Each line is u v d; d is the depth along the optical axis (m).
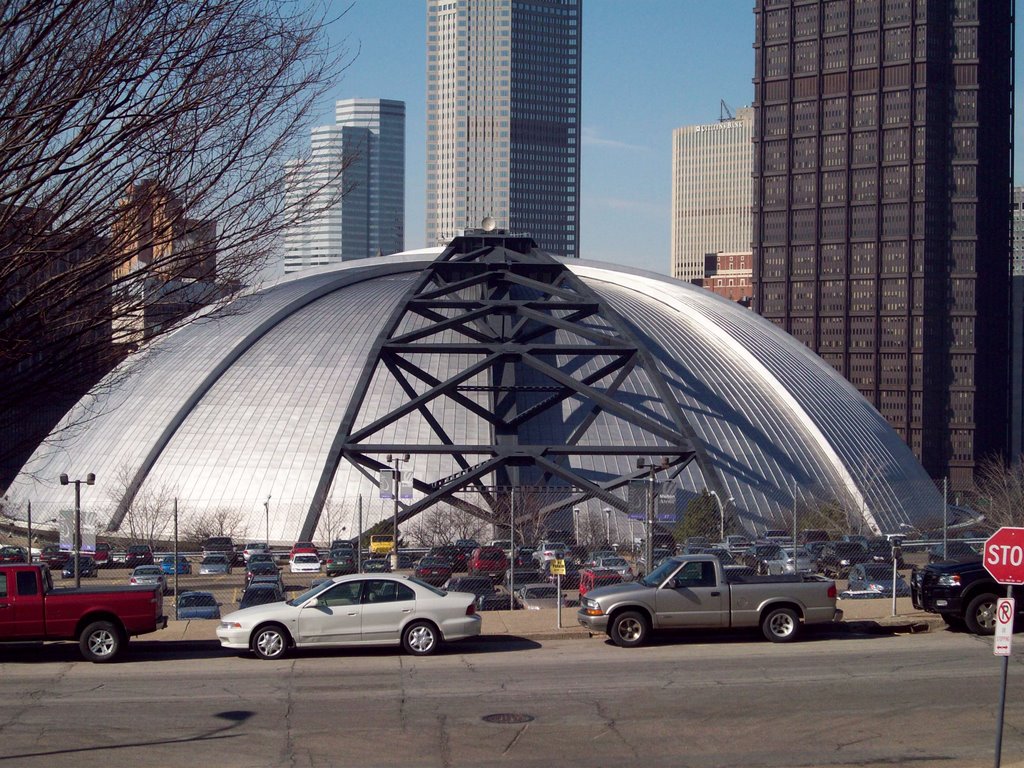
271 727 19.94
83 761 17.80
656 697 22.05
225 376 71.81
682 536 58.59
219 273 16.17
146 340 16.08
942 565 29.80
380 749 18.58
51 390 15.57
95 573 50.97
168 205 15.35
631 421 61.34
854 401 81.94
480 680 23.81
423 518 60.97
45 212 14.80
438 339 74.62
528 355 64.12
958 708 21.03
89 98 14.79
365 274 85.75
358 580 27.33
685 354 76.88
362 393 61.16
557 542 51.91
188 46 14.94
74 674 24.95
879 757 18.03
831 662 25.34
